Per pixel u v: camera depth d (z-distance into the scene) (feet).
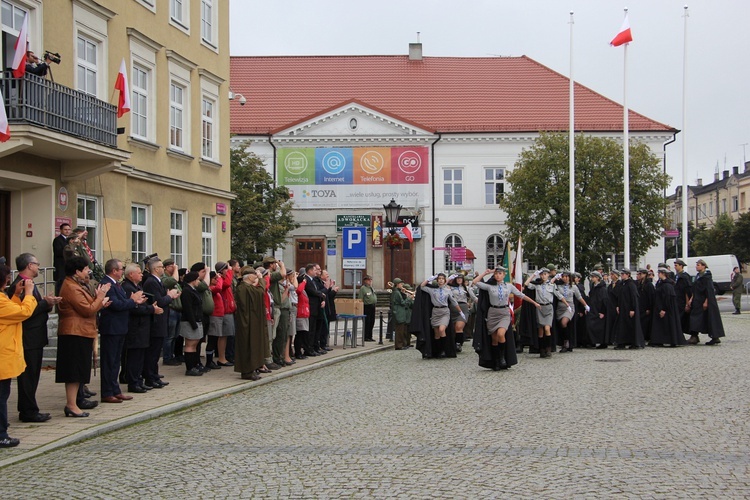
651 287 73.97
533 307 63.46
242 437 32.04
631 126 174.70
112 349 40.11
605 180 148.66
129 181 70.13
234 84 187.83
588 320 72.90
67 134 53.31
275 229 143.23
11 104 49.55
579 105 180.75
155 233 75.00
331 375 53.36
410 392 44.24
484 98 183.01
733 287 120.57
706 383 45.98
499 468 25.91
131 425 35.37
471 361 62.34
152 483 24.93
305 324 61.36
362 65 193.67
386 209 98.12
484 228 172.96
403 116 177.27
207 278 53.31
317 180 167.84
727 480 24.04
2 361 30.07
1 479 25.82
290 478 25.14
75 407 36.29
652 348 71.87
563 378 49.65
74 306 36.01
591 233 150.30
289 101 182.80
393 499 22.48
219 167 90.84
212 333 53.88
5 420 30.30
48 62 54.24
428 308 64.08
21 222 58.49
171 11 78.95
